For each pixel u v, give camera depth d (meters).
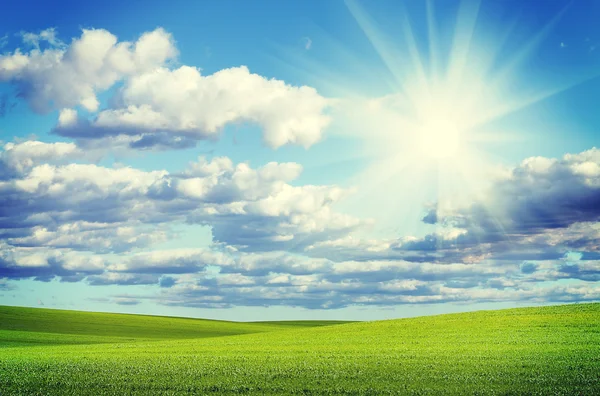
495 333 56.25
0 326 101.31
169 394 27.17
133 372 36.00
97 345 67.88
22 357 49.59
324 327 84.06
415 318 81.25
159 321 131.00
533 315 69.38
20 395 27.55
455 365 35.19
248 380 31.08
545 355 38.75
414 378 30.22
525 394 24.95
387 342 55.09
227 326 133.25
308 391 27.17
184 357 46.78
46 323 109.81
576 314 66.81
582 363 34.28
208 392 27.48
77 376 34.28
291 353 47.84
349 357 42.31
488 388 26.56
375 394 25.95
